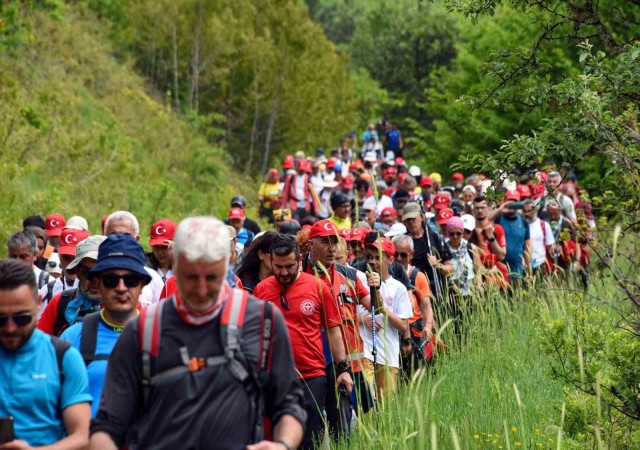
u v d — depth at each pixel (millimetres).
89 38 44969
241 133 52906
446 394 11117
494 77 10609
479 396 10602
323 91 56812
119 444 5500
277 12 54438
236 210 17438
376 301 10344
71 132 32875
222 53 51781
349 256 14633
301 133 53406
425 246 15391
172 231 11625
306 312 9992
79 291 8469
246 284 11250
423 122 76375
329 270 10805
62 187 28141
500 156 9680
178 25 51062
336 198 17922
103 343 7156
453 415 10289
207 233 5398
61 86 36375
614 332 8812
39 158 29234
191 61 51094
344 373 10109
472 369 12086
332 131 57562
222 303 5602
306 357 9984
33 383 6008
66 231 11219
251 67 52531
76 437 5961
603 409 8836
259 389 5598
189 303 5508
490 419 10250
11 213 23078
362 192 24703
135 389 5543
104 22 49500
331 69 60531
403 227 15578
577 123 9258
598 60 9273
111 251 7188
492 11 10500
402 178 26594
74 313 8375
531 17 11227
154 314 5578
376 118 75125
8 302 5930
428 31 77688
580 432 9289
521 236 18719
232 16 52000
